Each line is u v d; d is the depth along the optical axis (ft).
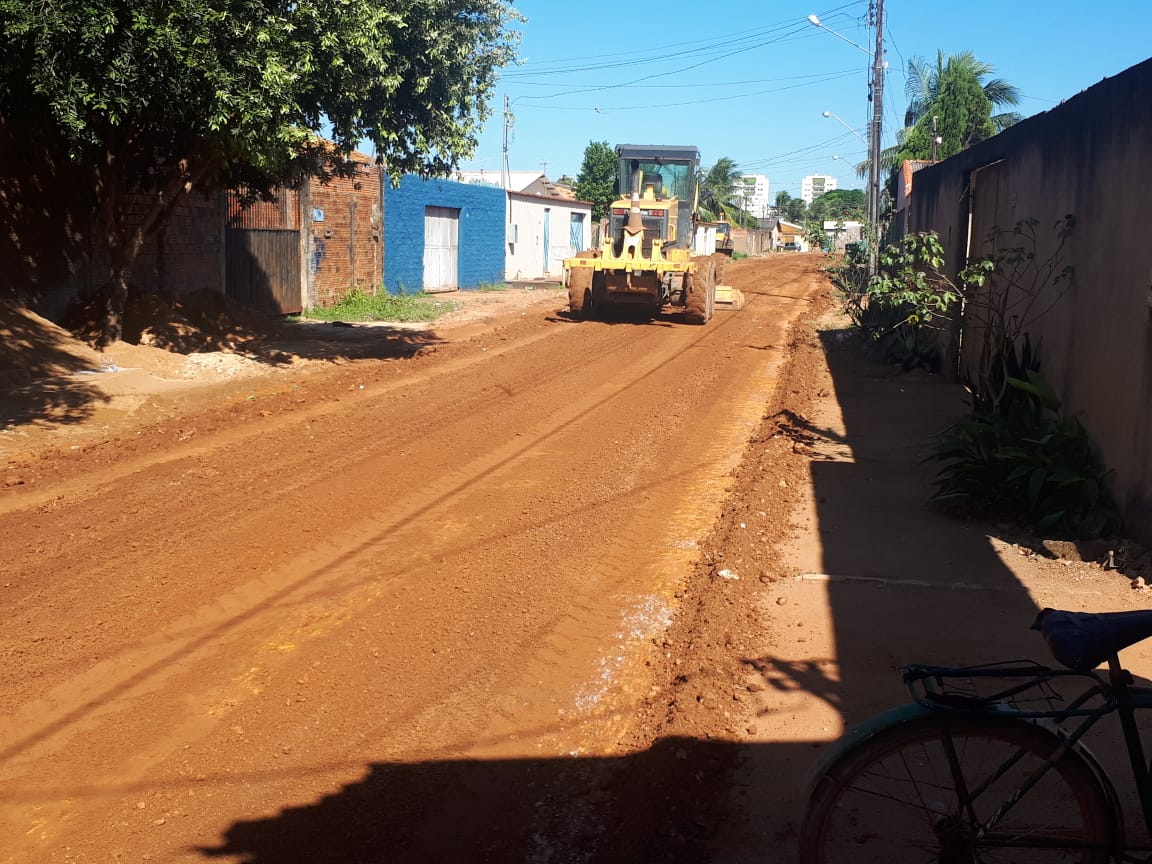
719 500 27.45
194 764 14.23
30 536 23.65
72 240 50.88
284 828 12.75
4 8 35.01
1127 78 23.61
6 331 42.45
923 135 121.49
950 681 15.92
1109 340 24.12
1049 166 30.53
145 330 50.83
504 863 12.07
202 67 38.04
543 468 30.71
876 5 87.81
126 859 12.13
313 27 40.78
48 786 13.66
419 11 45.96
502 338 62.23
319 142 55.16
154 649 17.78
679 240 76.23
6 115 45.62
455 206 103.76
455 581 21.13
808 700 15.74
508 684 16.66
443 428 36.14
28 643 17.92
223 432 35.04
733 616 18.95
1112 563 21.31
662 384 46.62
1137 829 11.63
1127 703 9.97
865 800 12.64
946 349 46.42
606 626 18.98
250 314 60.70
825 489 27.94
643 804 13.15
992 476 24.91
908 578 20.99
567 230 144.77
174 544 23.16
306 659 17.44
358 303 79.97
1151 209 21.71
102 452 31.78
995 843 10.32
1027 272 32.71
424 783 13.80
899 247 42.70
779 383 47.50
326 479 28.94
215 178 51.78
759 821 12.69
